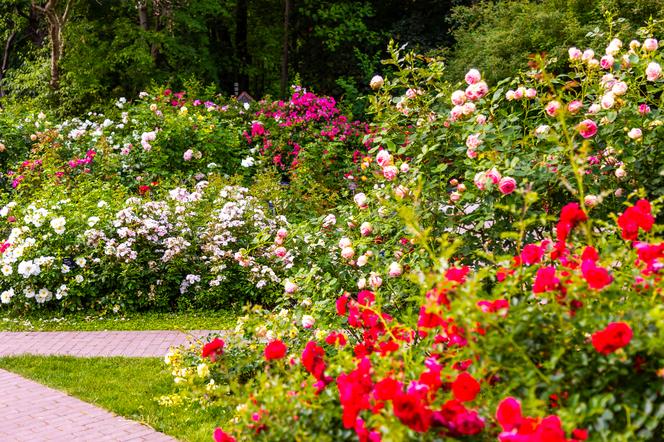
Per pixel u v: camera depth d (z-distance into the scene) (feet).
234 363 16.47
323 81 87.86
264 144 49.57
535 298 9.76
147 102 50.08
